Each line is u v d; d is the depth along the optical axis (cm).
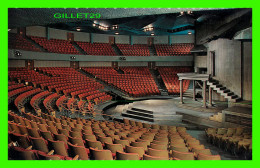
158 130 771
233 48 1138
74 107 1112
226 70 1159
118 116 1221
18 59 1527
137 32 2398
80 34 2308
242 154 582
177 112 1163
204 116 1059
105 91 1650
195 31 2067
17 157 372
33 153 362
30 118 732
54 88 1359
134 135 610
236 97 1129
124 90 1694
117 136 568
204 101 1175
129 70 2245
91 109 1143
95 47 2269
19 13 660
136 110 1261
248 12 1469
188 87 1855
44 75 1540
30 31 1872
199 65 1920
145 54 2317
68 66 2070
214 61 1220
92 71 1997
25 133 520
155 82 2059
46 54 1652
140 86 1800
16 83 1238
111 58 2144
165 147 473
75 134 536
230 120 948
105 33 2423
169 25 2273
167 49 2431
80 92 1421
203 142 748
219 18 1844
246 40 1127
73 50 2031
